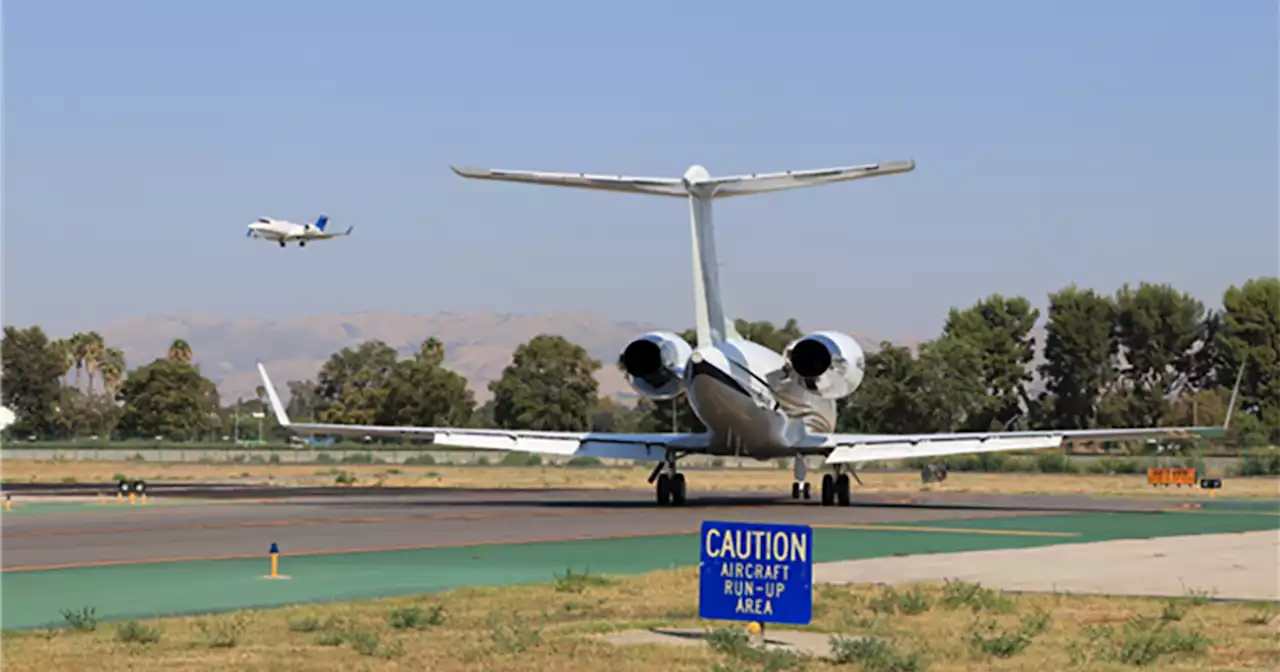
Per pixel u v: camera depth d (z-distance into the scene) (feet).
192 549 163.73
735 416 242.99
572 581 124.57
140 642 91.25
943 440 259.19
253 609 109.81
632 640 93.04
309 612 106.42
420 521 215.92
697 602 113.60
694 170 235.20
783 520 221.46
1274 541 177.68
